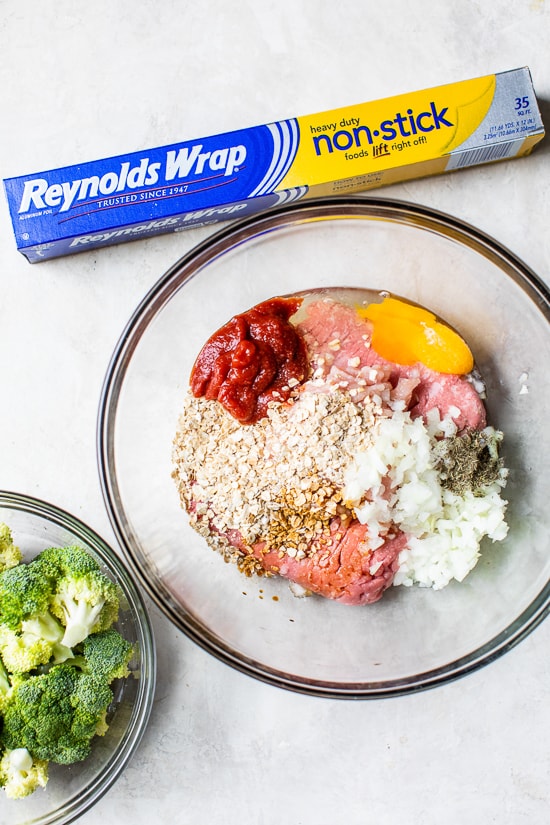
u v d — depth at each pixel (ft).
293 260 2.34
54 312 2.36
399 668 2.31
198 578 2.33
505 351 2.32
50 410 2.35
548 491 2.30
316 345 2.21
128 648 2.22
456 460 2.18
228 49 2.38
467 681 2.33
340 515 2.14
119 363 2.28
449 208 2.35
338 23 2.37
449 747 2.32
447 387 2.20
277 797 2.31
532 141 2.26
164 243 2.36
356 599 2.21
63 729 2.17
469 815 2.31
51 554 2.21
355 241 2.33
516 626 2.24
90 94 2.37
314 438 2.12
